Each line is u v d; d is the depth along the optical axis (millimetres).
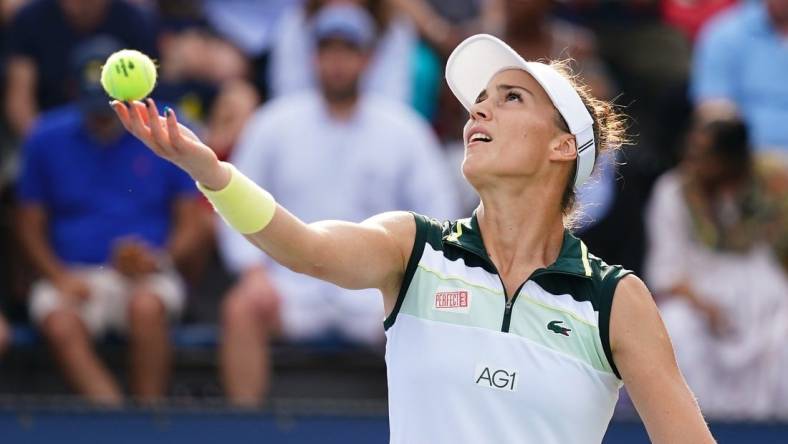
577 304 11023
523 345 10898
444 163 27281
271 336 24469
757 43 27984
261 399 23703
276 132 25078
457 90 12070
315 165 24906
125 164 24812
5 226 25938
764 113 27859
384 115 25250
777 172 26109
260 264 24297
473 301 11008
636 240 26891
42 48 26641
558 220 11570
